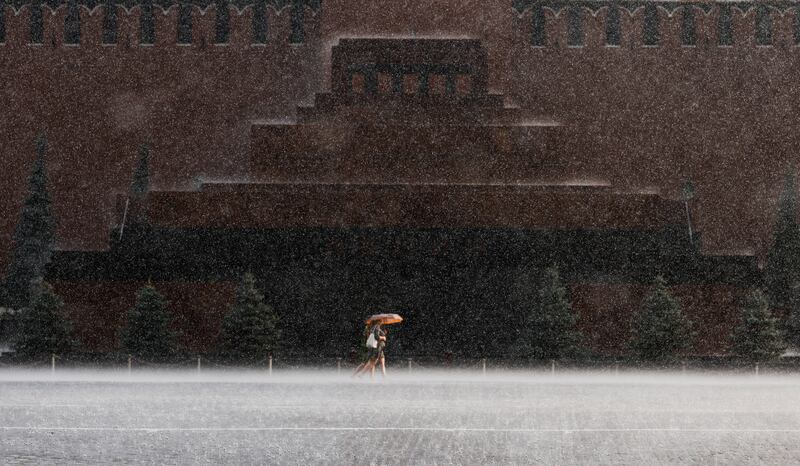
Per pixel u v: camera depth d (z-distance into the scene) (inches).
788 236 2630.4
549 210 2741.1
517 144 2955.2
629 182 3292.3
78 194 3312.0
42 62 3348.9
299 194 2765.7
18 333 2682.1
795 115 3292.3
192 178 3324.3
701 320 2583.7
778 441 643.5
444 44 3085.6
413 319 2596.0
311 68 3341.5
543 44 3351.4
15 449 581.3
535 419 784.3
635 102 3314.5
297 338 2591.0
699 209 2997.0
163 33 3363.7
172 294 2615.7
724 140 3292.3
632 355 2287.2
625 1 3351.4
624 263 2632.9
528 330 2349.9
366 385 1268.5
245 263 2642.7
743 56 3316.9
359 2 3216.0
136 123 3341.5
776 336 2222.0
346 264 2635.3
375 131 2972.4
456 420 770.8
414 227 2709.2
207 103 3346.5
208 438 638.5
